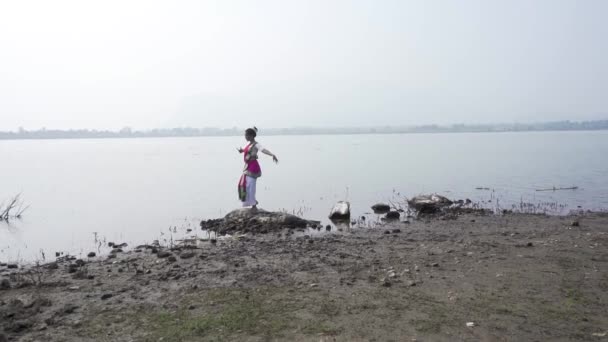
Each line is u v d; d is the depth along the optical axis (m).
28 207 21.19
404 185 28.31
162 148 112.50
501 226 14.89
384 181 30.72
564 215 17.20
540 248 11.12
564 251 10.73
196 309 7.23
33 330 6.48
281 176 34.91
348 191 25.86
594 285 8.12
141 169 44.56
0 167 49.03
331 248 11.76
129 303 7.61
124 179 34.53
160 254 11.12
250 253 11.27
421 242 12.41
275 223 15.30
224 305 7.38
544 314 6.79
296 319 6.71
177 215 18.97
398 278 8.80
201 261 10.52
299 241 12.79
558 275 8.75
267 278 8.97
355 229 15.11
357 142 135.25
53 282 8.99
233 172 40.38
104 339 6.14
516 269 9.23
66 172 41.56
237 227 15.34
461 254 10.70
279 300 7.59
